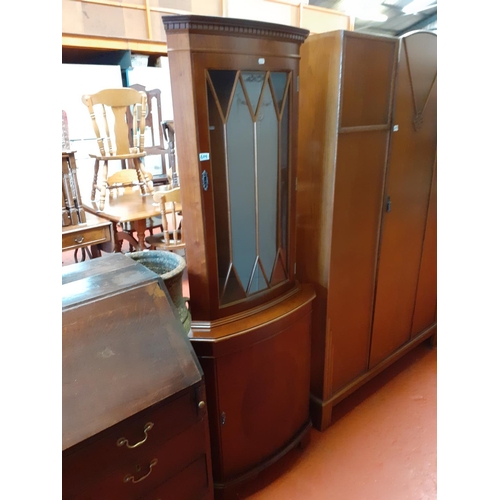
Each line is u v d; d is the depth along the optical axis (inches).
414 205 73.9
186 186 45.2
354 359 72.5
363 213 63.6
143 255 49.9
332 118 54.2
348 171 58.2
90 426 31.6
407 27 281.7
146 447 35.8
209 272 48.3
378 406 75.9
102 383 33.4
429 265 84.5
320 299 63.1
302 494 58.2
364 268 67.7
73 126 114.2
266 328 51.3
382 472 61.7
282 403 58.3
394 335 81.0
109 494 34.4
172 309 39.9
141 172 112.6
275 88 48.6
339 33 50.4
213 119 44.2
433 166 75.3
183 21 38.8
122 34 123.1
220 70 42.6
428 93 67.8
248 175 49.3
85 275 41.4
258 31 43.6
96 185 106.4
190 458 40.0
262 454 57.6
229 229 48.8
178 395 36.4
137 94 101.0
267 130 49.5
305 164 59.2
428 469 62.1
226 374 49.9
